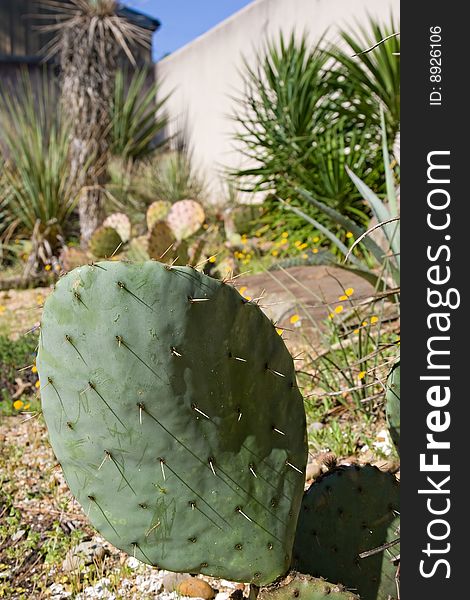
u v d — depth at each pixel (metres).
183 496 1.61
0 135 9.54
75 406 1.57
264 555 1.66
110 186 8.83
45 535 2.53
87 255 6.42
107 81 8.52
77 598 2.19
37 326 1.71
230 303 1.56
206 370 1.56
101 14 8.41
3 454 3.13
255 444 1.64
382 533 1.85
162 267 1.51
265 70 7.52
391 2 7.27
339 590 1.63
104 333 1.51
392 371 2.02
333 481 1.86
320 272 5.17
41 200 8.18
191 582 2.19
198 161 11.16
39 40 12.36
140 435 1.56
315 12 8.42
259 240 7.09
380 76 6.52
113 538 1.64
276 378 1.66
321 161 6.46
